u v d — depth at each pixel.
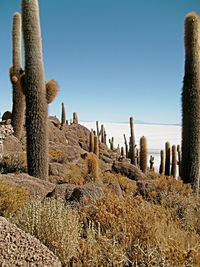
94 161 8.98
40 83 7.91
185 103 8.52
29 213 3.18
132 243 2.85
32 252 2.33
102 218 3.31
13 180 6.02
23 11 8.16
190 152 8.33
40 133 7.80
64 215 3.11
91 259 2.50
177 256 2.36
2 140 13.17
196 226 4.39
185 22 8.66
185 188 6.90
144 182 7.36
